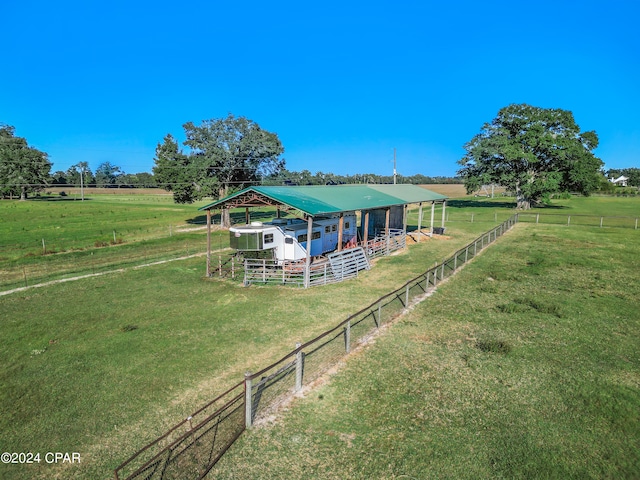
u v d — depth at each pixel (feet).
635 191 328.70
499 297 52.70
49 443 24.72
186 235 117.60
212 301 53.01
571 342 38.37
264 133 140.87
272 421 26.27
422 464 22.22
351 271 66.80
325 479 21.30
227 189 139.74
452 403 28.17
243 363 34.99
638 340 38.81
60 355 36.73
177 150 144.66
